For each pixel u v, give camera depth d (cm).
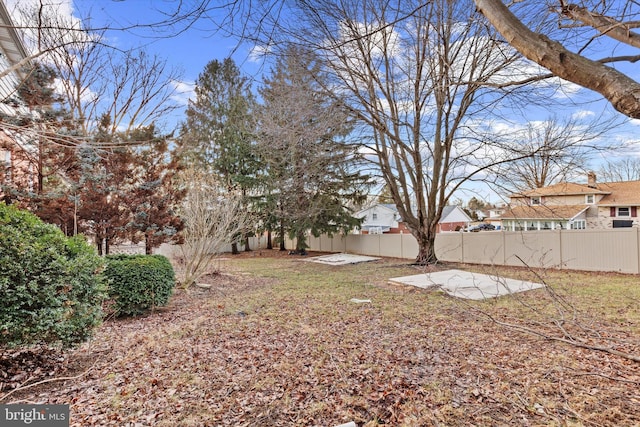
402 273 1027
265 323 503
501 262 1167
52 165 827
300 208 1576
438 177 1137
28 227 328
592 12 133
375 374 327
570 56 91
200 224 814
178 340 426
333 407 272
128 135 1012
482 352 373
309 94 934
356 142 1147
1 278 290
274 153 1214
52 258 320
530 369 323
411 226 1215
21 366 344
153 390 299
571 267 1016
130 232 948
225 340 427
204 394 293
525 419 245
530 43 97
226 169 1834
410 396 285
